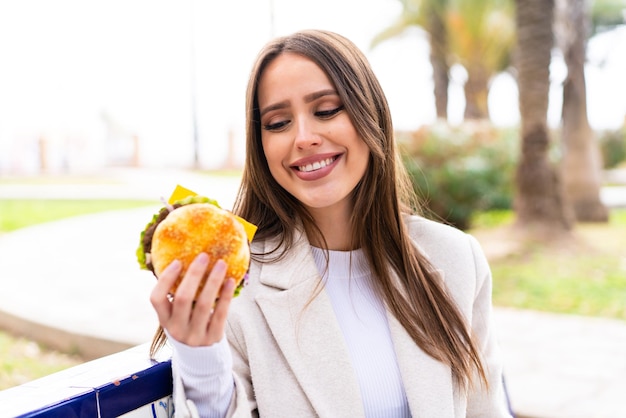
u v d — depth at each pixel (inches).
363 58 62.3
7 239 417.7
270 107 58.8
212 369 46.7
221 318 44.0
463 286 67.3
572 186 470.0
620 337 208.8
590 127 470.0
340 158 59.9
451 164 386.0
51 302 241.6
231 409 50.1
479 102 730.2
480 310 69.4
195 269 40.7
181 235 41.4
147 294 255.8
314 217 66.2
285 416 55.5
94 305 236.5
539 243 353.4
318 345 58.2
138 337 189.5
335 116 58.8
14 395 44.8
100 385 46.7
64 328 201.9
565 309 248.5
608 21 991.6
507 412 70.2
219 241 41.7
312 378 56.9
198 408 48.9
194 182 840.3
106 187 800.9
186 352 45.1
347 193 61.0
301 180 59.6
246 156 63.6
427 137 387.2
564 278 294.2
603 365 180.1
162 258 41.7
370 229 66.0
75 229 456.8
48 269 311.4
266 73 59.2
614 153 922.7
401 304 62.6
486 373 67.4
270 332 58.6
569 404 150.9
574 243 354.0
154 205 611.8
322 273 65.6
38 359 194.7
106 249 370.3
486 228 396.2
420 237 70.6
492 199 411.5
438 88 711.1
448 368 61.3
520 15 357.1
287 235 64.2
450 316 64.2
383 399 59.7
